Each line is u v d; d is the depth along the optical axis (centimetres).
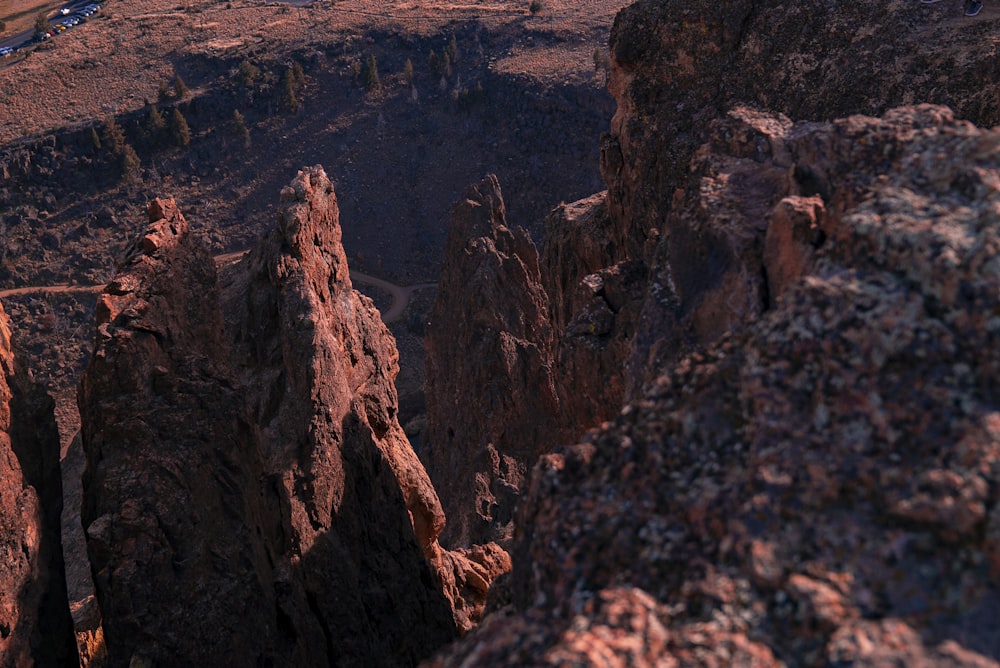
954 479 827
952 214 1000
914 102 2547
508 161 18675
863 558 831
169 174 18788
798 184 1341
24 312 16050
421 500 3278
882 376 923
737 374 1027
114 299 2247
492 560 3738
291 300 2823
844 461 895
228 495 2098
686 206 1551
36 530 1984
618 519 982
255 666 2025
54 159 18150
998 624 764
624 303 2166
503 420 5759
